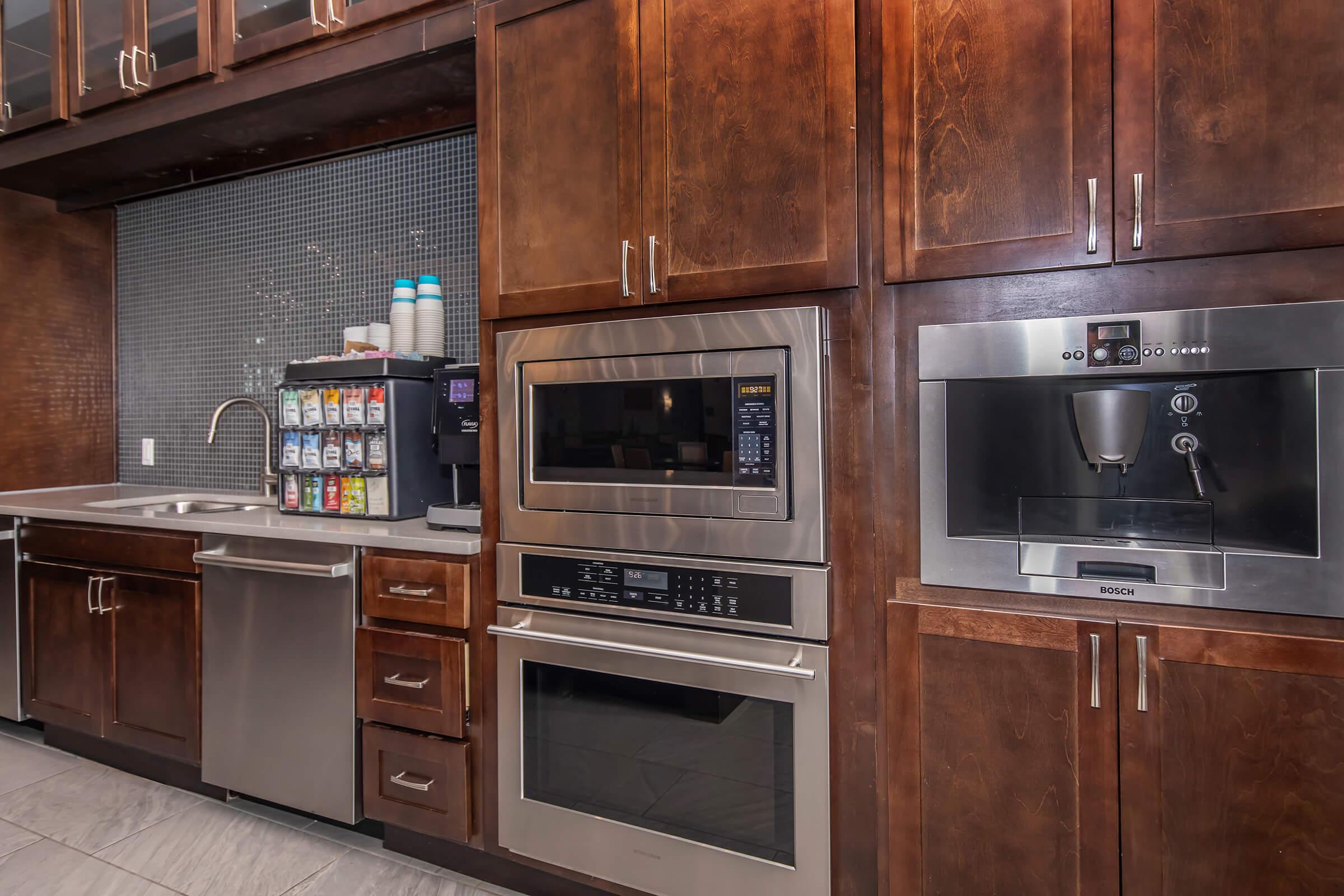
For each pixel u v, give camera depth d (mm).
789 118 1337
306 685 1823
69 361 2889
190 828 1914
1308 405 1077
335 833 1901
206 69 2119
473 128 2236
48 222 2820
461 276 2338
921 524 1272
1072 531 1262
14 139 2527
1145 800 1150
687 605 1412
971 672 1240
